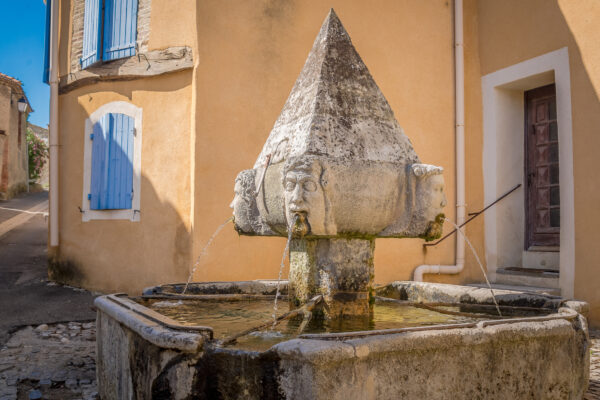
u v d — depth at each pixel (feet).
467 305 13.24
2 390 12.27
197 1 21.67
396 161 11.18
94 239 24.86
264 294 15.76
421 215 11.04
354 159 10.57
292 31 23.11
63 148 26.84
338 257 11.07
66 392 12.39
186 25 22.26
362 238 11.38
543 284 22.89
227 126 21.72
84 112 25.79
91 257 24.85
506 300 12.57
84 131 25.71
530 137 26.18
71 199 26.13
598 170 20.89
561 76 22.61
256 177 12.43
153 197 22.84
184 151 22.07
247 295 14.83
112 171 24.29
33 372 13.76
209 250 21.04
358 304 11.16
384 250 24.29
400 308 13.11
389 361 7.50
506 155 25.95
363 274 11.34
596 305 20.59
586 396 11.38
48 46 28.14
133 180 23.53
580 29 21.94
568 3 22.47
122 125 24.12
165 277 22.04
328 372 6.92
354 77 11.59
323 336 7.38
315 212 10.07
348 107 11.10
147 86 23.50
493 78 25.98
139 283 22.90
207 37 21.68
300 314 10.48
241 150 21.89
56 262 26.43
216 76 21.70
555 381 9.32
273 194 11.40
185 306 13.71
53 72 26.78
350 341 7.27
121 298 12.53
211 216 21.22
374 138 11.12
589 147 21.27
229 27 22.02
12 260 30.32
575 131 21.84
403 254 24.73
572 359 9.66
